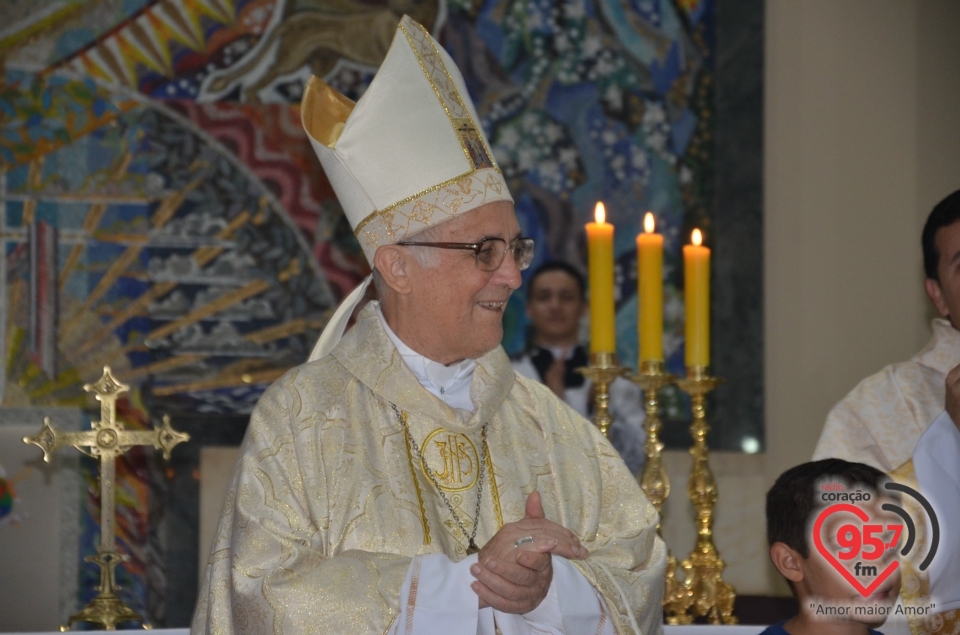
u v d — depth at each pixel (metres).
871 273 5.30
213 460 4.95
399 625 2.11
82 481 4.85
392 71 2.55
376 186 2.49
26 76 5.04
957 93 5.33
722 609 3.03
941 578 2.80
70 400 4.93
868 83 5.36
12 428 4.85
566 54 5.33
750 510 5.17
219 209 5.11
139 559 4.86
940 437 2.94
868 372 5.26
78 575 4.80
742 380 5.25
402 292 2.47
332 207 5.17
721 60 5.36
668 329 5.26
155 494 4.90
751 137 5.33
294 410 2.39
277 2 5.20
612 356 3.05
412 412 2.44
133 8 5.12
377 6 5.24
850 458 3.06
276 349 5.09
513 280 2.43
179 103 5.12
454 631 2.11
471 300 2.42
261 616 2.12
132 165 5.08
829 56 5.37
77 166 5.05
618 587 2.30
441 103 2.52
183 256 5.08
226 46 5.16
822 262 5.30
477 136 2.54
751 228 5.31
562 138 5.29
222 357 5.05
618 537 2.47
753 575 5.13
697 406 3.17
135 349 5.00
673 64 5.36
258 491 2.25
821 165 5.33
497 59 5.30
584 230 5.27
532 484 2.50
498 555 2.12
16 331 4.93
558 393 5.13
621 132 5.32
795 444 5.22
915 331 5.27
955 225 3.06
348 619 2.11
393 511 2.34
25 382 4.91
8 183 5.00
